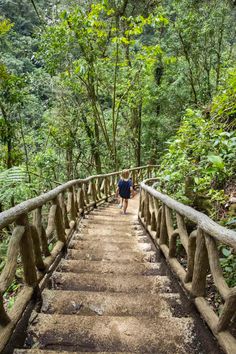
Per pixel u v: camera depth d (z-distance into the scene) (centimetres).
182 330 233
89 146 1387
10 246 222
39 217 304
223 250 280
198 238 244
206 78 1282
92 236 537
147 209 559
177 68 1477
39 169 1065
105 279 337
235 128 401
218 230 204
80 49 1139
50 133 1276
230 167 358
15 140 946
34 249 278
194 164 423
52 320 238
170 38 1334
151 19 958
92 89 1277
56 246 380
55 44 1020
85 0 1184
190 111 443
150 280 338
